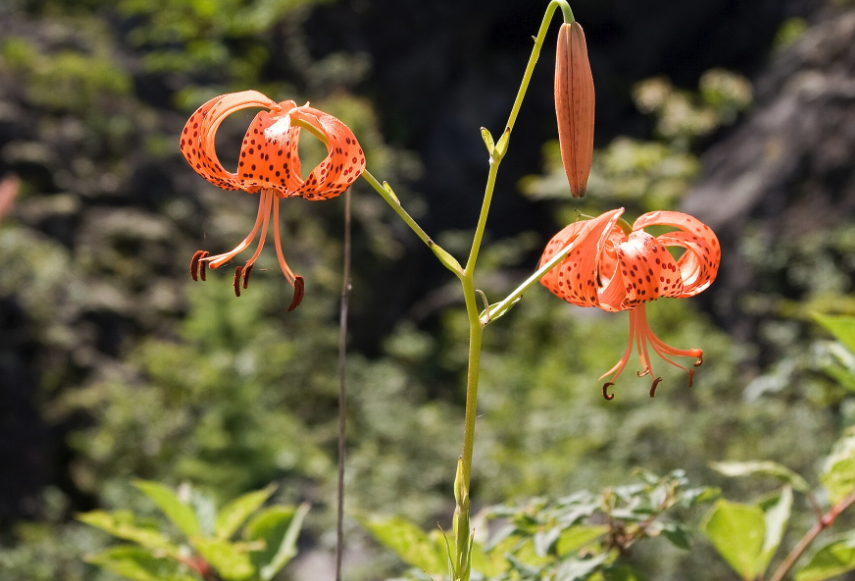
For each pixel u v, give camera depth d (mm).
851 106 9195
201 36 12727
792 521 4020
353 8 14109
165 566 1907
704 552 4066
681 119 12156
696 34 14648
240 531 5320
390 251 11680
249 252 10242
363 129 12383
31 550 5703
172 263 9695
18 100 10211
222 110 1426
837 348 1990
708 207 9734
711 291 9102
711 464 1893
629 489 1594
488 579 1592
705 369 6758
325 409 8719
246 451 7105
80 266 8992
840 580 3098
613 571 1531
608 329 8555
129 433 7145
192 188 10609
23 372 7410
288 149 1374
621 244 1400
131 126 10719
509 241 13227
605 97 14469
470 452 1350
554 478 5617
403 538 1715
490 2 14406
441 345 10898
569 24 1378
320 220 11281
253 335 8328
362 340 11242
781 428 5141
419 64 14461
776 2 13883
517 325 9789
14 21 11891
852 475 1792
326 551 5758
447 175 14188
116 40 12891
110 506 6520
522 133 14297
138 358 8234
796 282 8414
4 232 8367
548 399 7375
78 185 9781
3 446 6914
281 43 13797
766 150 9617
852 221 8516
